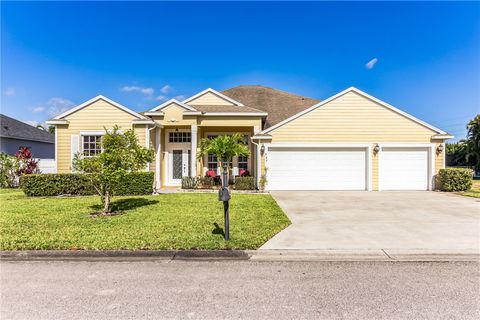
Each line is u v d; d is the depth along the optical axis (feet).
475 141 101.76
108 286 13.25
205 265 15.88
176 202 34.06
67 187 40.91
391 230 22.41
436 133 48.37
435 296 12.29
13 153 73.00
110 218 25.27
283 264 16.03
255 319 10.53
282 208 31.78
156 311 11.08
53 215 26.55
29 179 39.93
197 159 51.75
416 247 18.38
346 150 48.55
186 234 20.30
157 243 18.30
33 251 17.04
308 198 39.42
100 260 16.63
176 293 12.55
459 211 30.12
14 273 14.78
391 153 48.37
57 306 11.48
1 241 18.60
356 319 10.54
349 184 48.55
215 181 50.57
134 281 13.79
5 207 30.71
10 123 76.28
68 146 45.42
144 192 41.14
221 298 12.09
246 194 42.80
